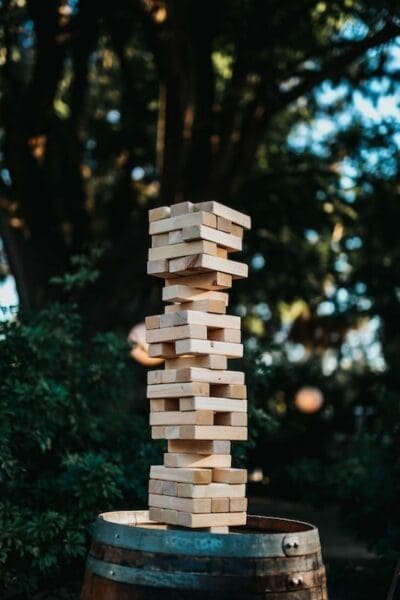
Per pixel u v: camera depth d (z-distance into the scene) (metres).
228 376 4.18
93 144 13.53
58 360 6.69
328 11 9.95
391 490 7.57
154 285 10.52
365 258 13.52
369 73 11.21
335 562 8.72
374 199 12.76
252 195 12.17
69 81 13.10
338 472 8.40
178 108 9.93
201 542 3.67
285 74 10.15
